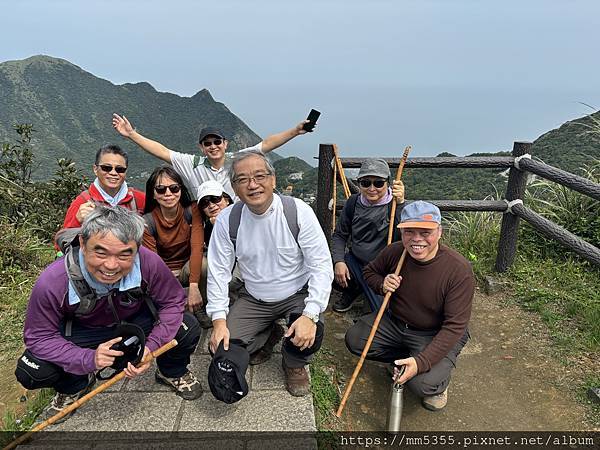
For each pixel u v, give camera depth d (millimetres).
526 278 3986
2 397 2641
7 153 6559
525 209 3891
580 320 3336
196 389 2471
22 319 3539
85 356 1993
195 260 2949
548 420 2498
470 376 2900
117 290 2047
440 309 2496
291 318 2426
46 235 5930
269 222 2346
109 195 3115
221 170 3420
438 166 4043
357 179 3236
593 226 4426
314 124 3521
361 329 2783
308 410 2375
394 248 2725
